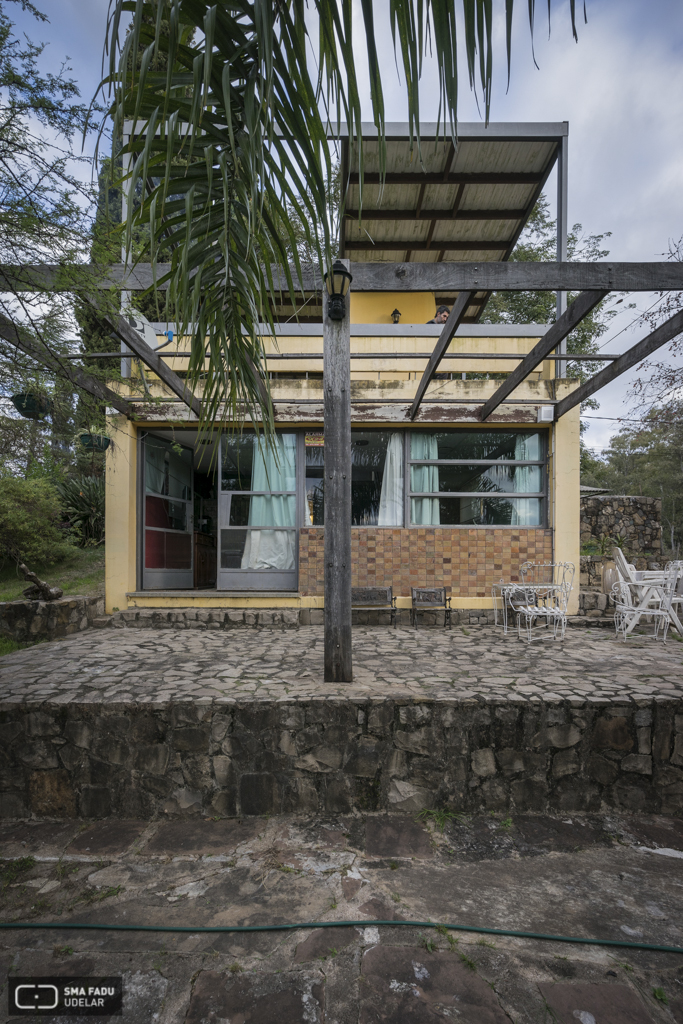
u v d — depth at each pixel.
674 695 3.23
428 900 2.35
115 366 4.27
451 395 6.48
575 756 3.13
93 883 2.49
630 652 4.69
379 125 1.03
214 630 5.96
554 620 6.02
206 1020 1.76
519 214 7.68
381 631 5.88
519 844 2.80
